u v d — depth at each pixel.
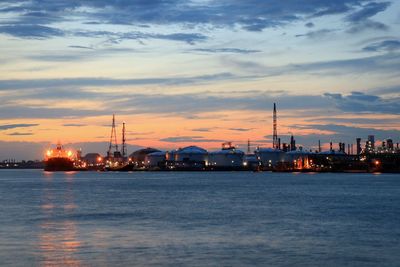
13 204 107.69
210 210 94.25
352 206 103.06
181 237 61.81
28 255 51.31
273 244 57.34
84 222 76.19
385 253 52.88
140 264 47.84
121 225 72.69
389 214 87.69
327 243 58.16
